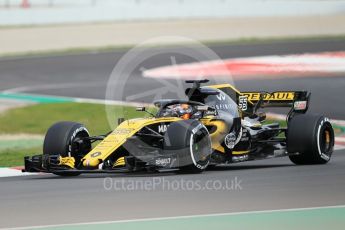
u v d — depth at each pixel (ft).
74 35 499.10
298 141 134.51
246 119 141.49
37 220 87.76
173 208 94.07
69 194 105.60
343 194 102.68
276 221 85.56
